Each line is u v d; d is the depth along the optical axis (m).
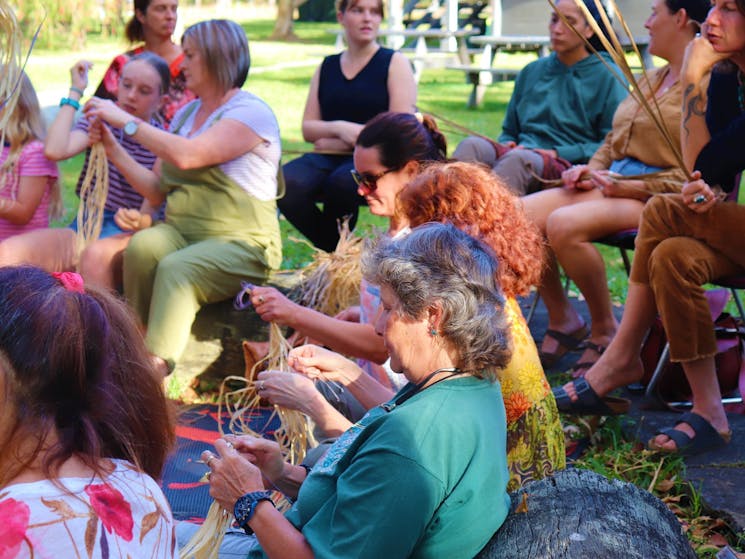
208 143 4.29
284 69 18.16
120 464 1.49
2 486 1.41
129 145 4.75
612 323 4.27
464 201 2.49
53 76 15.43
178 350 4.25
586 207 4.11
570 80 5.00
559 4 4.89
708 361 3.50
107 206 4.84
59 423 1.44
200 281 4.25
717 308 4.05
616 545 1.77
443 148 3.53
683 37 4.15
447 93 14.77
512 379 2.40
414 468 1.79
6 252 4.47
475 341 1.89
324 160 5.34
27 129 4.67
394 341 1.95
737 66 3.50
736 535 3.02
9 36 2.71
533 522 1.84
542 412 2.45
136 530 1.42
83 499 1.39
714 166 3.48
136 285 4.38
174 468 3.64
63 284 1.49
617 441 3.71
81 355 1.44
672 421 3.78
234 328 4.48
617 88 4.92
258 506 1.97
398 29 15.27
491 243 2.45
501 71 12.86
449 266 1.92
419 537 1.81
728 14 3.32
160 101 4.93
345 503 1.84
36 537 1.33
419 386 1.93
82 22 16.31
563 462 2.50
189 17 28.02
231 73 4.38
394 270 1.93
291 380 2.70
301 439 3.00
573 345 4.43
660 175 4.13
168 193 4.55
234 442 2.40
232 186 4.39
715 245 3.43
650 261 3.48
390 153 3.08
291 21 24.38
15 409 1.41
